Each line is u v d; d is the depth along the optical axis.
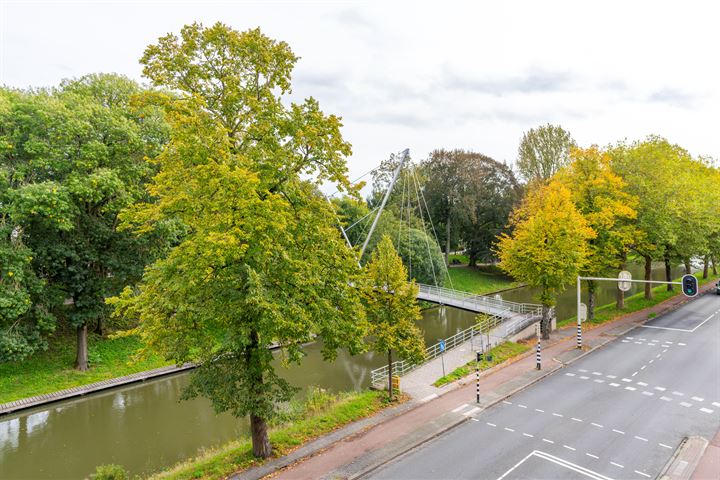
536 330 33.88
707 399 20.88
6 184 24.89
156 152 28.72
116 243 29.62
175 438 21.45
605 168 36.47
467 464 15.59
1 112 25.31
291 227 15.26
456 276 66.56
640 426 18.28
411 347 21.95
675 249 42.28
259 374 15.64
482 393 22.55
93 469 18.66
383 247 22.52
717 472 14.77
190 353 15.86
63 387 27.50
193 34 14.83
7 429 23.02
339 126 16.02
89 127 26.55
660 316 39.06
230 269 14.34
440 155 68.38
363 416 19.81
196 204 13.78
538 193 36.91
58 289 28.34
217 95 15.24
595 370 25.72
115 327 35.28
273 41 15.70
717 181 52.72
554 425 18.62
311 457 16.14
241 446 17.30
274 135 15.51
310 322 14.76
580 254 31.16
